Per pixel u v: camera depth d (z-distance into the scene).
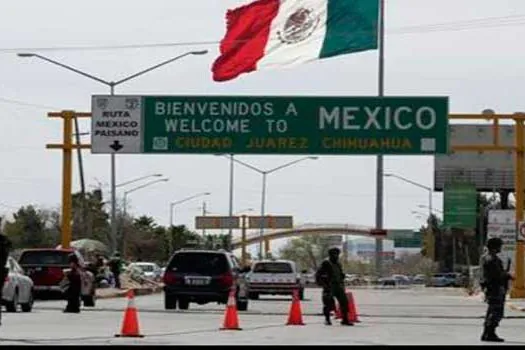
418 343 49.81
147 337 51.31
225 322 57.88
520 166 99.44
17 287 72.00
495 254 50.75
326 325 63.41
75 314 71.62
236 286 81.56
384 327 62.81
